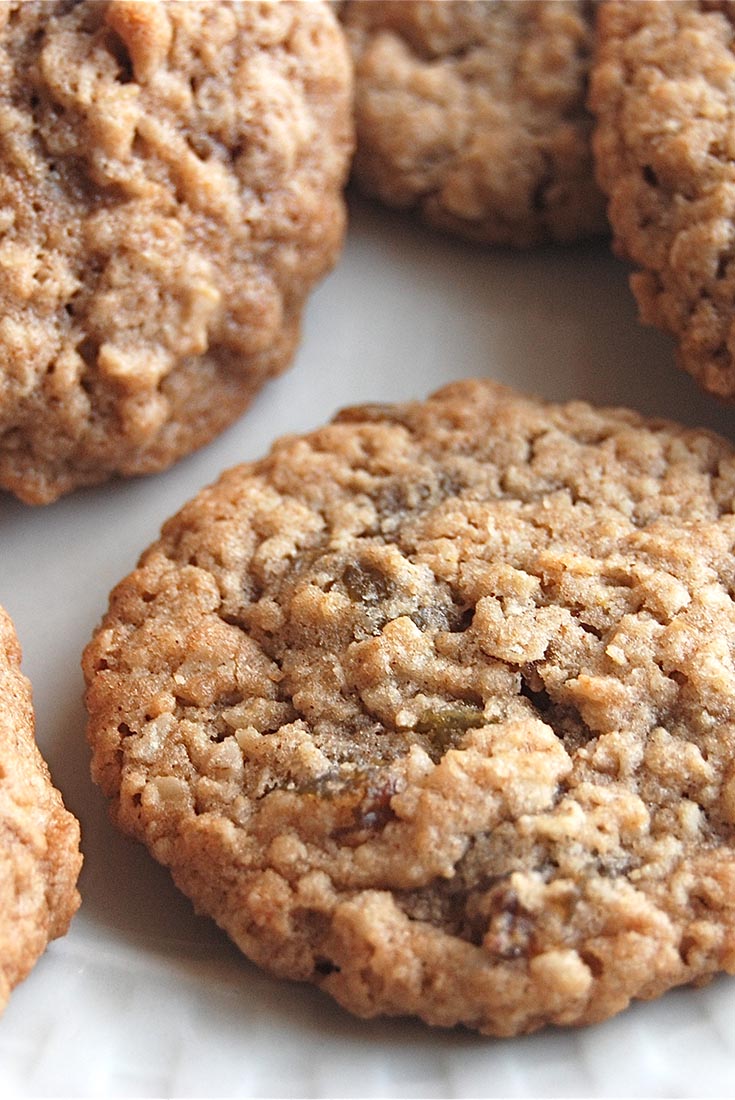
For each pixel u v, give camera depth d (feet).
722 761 0.96
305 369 1.16
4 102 1.04
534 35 1.17
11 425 1.06
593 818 0.94
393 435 1.06
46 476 1.08
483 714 0.97
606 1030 0.95
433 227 1.20
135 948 0.98
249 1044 0.95
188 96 1.06
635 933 0.92
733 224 1.05
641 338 1.17
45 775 0.97
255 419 1.14
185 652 1.00
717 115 1.07
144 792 0.97
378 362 1.16
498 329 1.17
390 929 0.93
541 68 1.17
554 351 1.16
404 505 1.04
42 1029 0.94
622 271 1.19
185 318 1.06
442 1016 0.93
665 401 1.15
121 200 1.05
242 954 0.98
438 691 0.98
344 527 1.03
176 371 1.08
